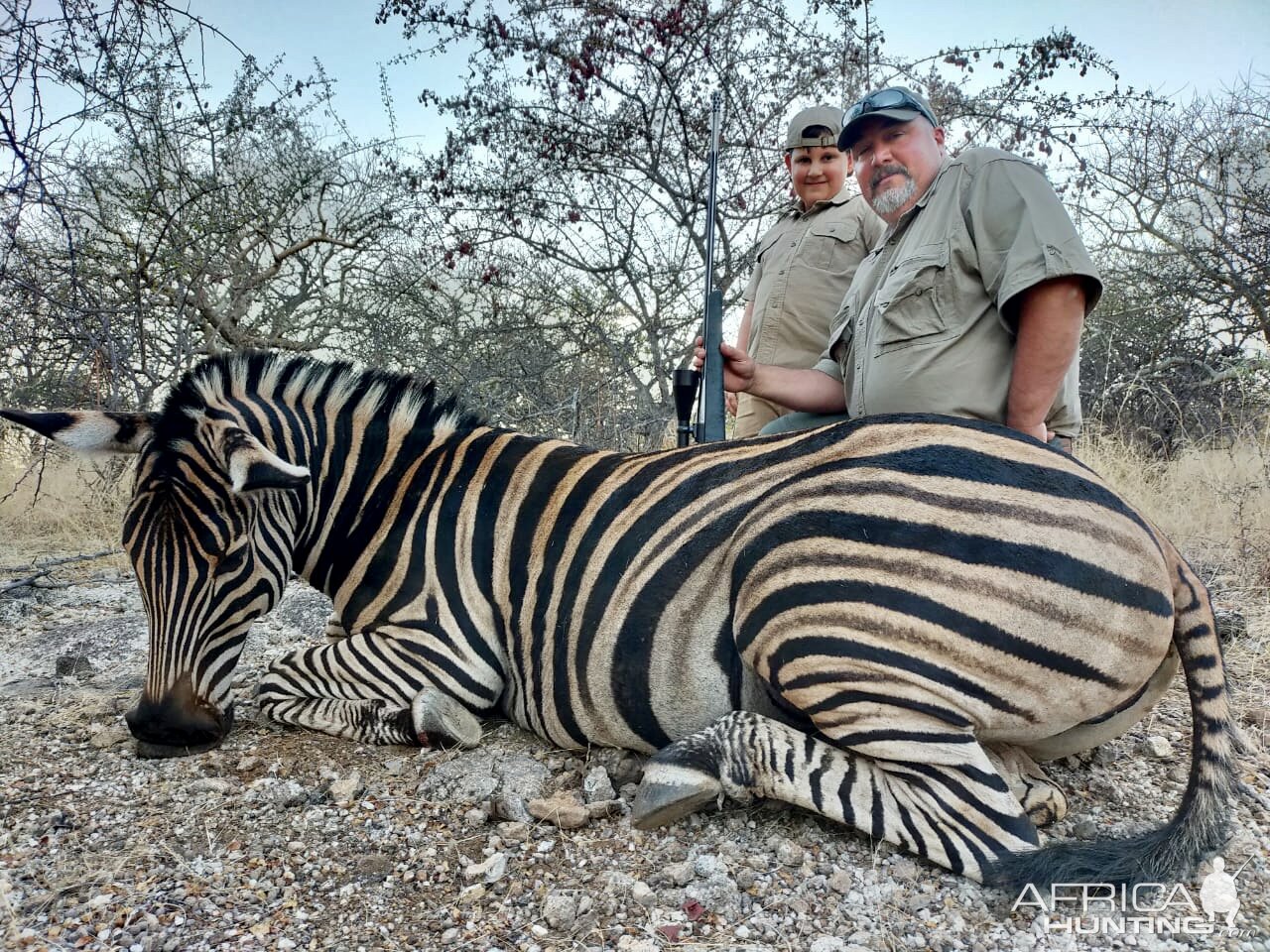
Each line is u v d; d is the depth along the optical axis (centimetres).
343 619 316
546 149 761
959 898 209
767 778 229
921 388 291
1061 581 209
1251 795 246
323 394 319
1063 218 269
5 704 344
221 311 802
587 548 274
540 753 291
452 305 823
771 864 226
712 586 250
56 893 216
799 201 514
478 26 731
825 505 230
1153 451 773
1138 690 228
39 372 605
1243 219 884
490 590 294
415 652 295
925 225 296
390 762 287
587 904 211
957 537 213
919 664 213
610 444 747
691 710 256
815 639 223
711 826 242
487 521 299
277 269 795
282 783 266
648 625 256
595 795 256
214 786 269
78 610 484
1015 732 223
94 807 260
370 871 229
